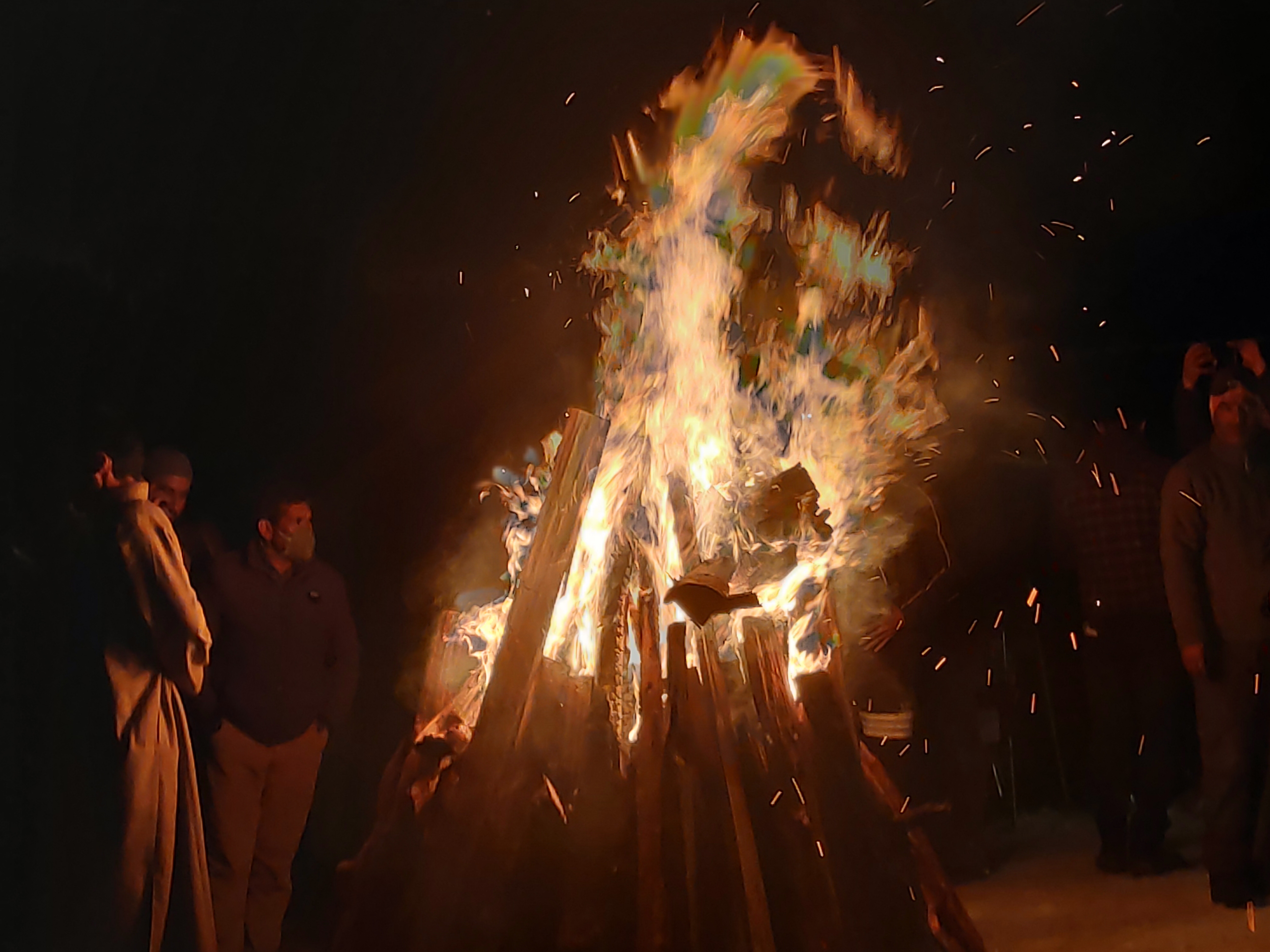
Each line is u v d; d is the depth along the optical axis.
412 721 6.08
